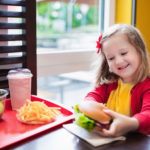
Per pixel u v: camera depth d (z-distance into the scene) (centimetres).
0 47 102
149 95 85
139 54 89
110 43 85
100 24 163
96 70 104
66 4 152
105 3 157
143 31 161
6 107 97
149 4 161
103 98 99
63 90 183
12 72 96
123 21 156
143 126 68
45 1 140
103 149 59
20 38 104
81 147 60
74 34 158
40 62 124
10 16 99
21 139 63
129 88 94
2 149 60
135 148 59
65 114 87
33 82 110
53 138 66
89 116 67
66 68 138
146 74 91
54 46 150
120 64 84
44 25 143
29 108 80
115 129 62
